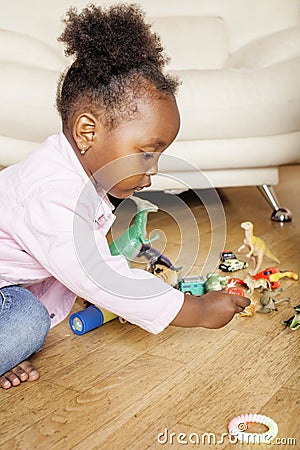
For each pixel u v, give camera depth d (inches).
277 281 62.3
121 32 46.0
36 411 42.6
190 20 102.4
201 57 100.3
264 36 100.8
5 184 48.5
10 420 41.6
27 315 47.4
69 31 47.3
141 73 45.6
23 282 50.1
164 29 100.8
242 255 71.6
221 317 48.8
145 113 45.4
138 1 102.9
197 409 42.0
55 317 54.0
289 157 82.5
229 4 104.4
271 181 84.4
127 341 52.2
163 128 45.9
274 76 79.7
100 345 51.7
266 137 80.7
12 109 76.0
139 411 42.1
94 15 46.9
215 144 79.9
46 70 78.7
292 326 53.3
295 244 75.2
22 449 38.4
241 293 57.6
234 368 47.2
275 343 50.9
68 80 47.5
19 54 87.7
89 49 46.1
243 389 44.2
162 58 47.9
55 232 45.1
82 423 41.0
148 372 47.1
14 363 46.9
